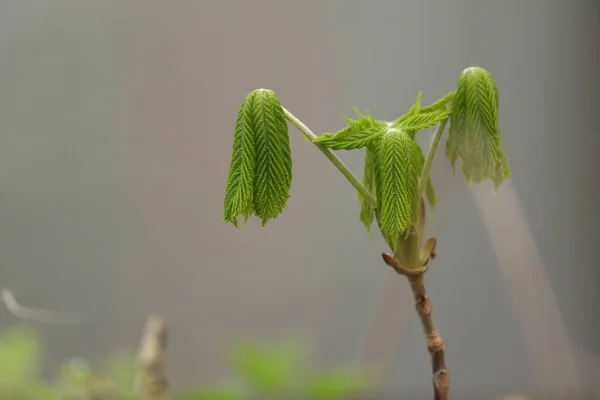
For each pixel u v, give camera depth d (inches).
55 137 67.1
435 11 71.1
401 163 28.5
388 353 57.1
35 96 65.9
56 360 66.3
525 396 63.1
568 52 72.8
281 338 72.9
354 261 73.6
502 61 72.6
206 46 69.1
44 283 66.9
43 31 65.0
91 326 68.6
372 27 70.6
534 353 64.9
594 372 70.2
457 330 76.2
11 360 48.9
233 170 28.7
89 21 66.1
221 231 72.3
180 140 70.2
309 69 70.2
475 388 75.3
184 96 69.7
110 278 69.7
